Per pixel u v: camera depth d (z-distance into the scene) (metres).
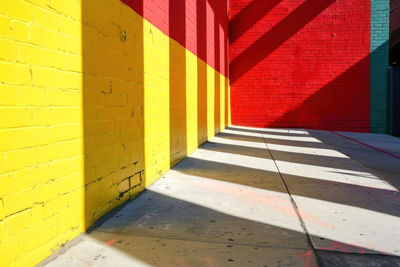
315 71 13.49
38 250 2.38
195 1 7.62
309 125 13.58
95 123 3.18
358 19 13.21
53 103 2.53
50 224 2.51
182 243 2.82
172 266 2.43
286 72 13.64
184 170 5.74
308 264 2.47
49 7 2.48
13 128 2.13
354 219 3.44
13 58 2.13
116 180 3.66
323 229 3.16
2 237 2.05
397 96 12.78
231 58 13.93
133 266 2.42
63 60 2.66
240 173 5.57
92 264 2.44
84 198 2.99
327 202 4.02
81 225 2.95
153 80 4.83
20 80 2.19
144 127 4.49
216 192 4.41
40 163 2.39
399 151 8.36
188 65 7.01
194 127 7.72
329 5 13.33
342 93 13.38
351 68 13.31
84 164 2.98
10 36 2.10
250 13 13.77
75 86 2.83
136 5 4.18
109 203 3.50
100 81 3.27
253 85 13.84
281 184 4.88
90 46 3.07
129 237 2.93
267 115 13.81
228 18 13.55
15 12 2.14
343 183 4.96
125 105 3.87
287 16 13.57
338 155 7.56
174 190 4.48
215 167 6.02
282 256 2.60
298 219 3.43
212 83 10.02
